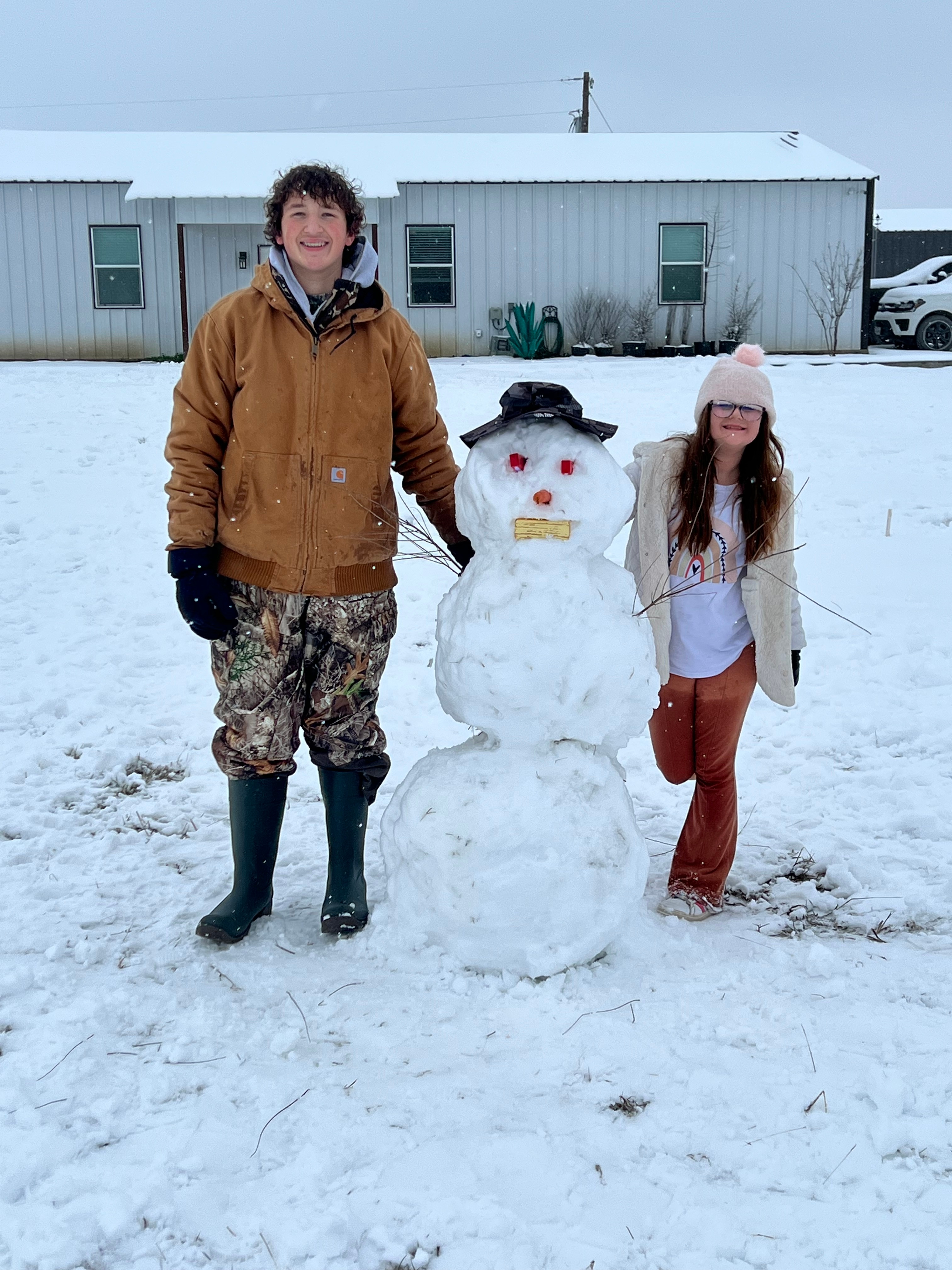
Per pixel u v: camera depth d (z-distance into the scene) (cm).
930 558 793
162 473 1025
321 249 319
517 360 2278
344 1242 223
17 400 1411
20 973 314
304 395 327
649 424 1253
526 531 306
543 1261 219
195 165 2344
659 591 353
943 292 2570
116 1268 217
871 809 449
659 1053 284
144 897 370
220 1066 277
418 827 319
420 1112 261
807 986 317
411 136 2611
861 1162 244
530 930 314
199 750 507
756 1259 220
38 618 679
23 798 451
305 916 358
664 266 2389
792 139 2516
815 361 2223
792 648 368
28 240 2291
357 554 339
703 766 366
